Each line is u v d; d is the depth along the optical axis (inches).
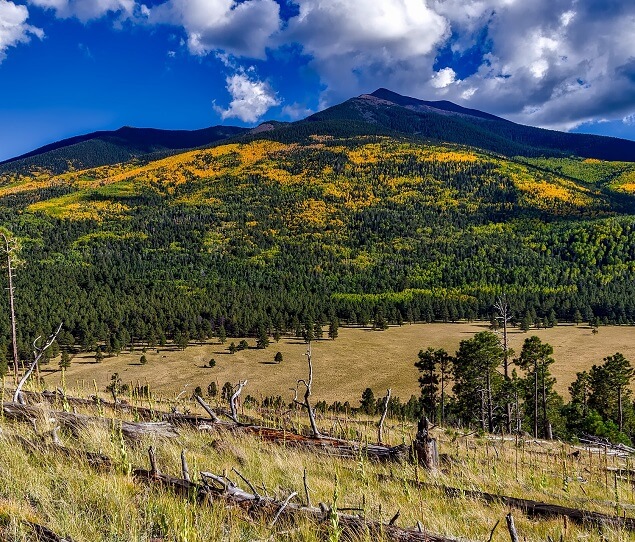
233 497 182.4
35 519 154.4
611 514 248.2
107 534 151.3
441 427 690.2
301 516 171.3
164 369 3909.9
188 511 158.7
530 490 335.6
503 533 212.8
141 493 184.4
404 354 4441.4
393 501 242.4
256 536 157.9
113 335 4414.4
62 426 306.7
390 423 694.5
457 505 251.8
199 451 302.0
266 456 309.1
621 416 1849.2
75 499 175.2
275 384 3444.9
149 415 410.3
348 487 263.4
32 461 222.8
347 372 3823.8
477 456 490.6
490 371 1775.3
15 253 980.6
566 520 210.8
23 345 2758.4
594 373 1964.8
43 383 524.4
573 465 505.7
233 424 381.7
